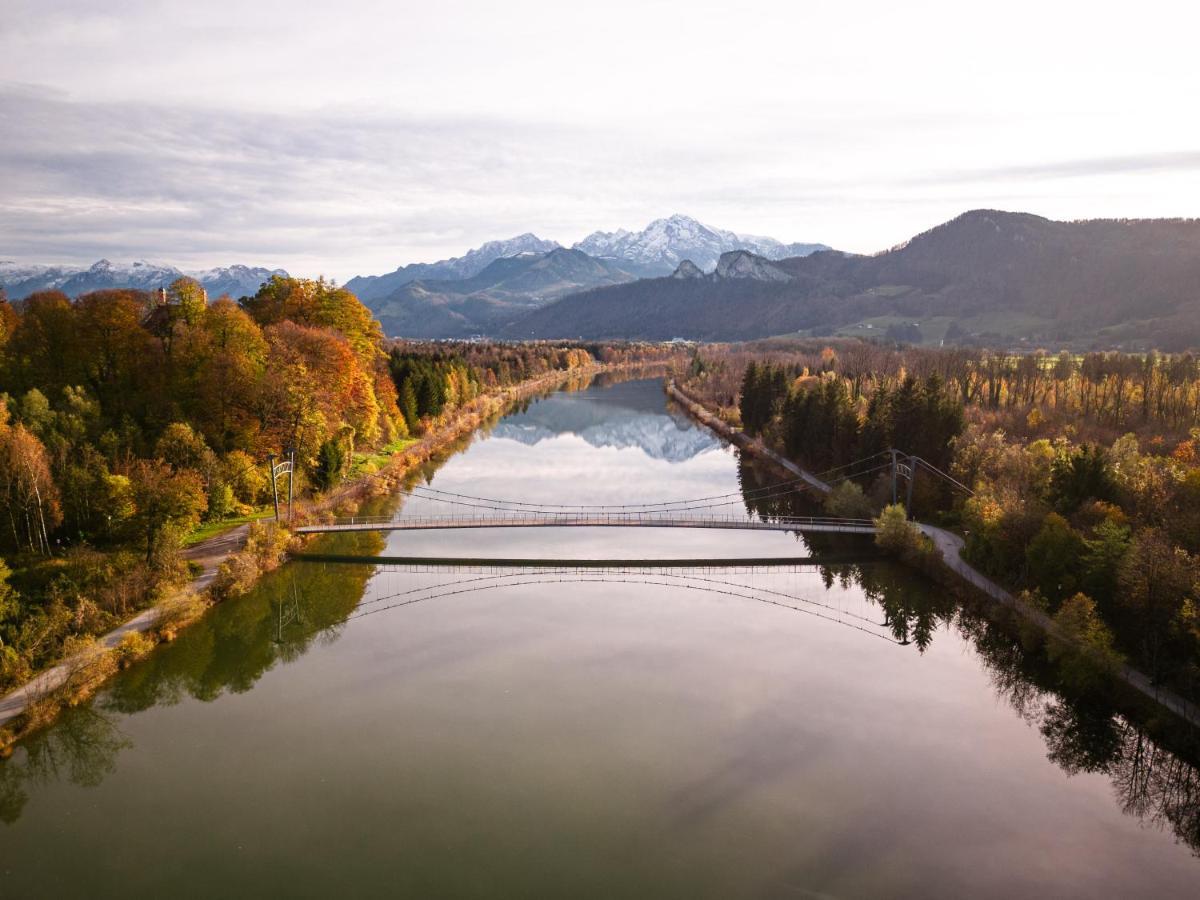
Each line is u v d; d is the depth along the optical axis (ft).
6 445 196.95
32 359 261.85
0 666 154.40
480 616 214.90
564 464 429.79
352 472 334.03
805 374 610.65
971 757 149.28
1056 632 177.58
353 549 272.31
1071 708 165.68
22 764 143.02
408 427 446.60
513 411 647.15
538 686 173.88
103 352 268.41
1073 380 439.22
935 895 114.21
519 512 313.32
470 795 135.03
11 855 119.75
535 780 139.54
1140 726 152.35
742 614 218.38
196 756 146.41
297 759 145.48
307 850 120.98
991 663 188.55
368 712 162.40
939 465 301.84
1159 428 344.49
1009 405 426.10
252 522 240.12
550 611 219.20
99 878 114.93
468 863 118.73
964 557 238.89
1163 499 214.90
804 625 210.79
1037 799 137.28
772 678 179.32
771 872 118.11
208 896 111.55
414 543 284.20
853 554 260.83
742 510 326.24
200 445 246.27
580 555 269.64
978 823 130.31
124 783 138.10
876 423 335.06
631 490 367.25
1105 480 224.74
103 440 225.97
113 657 168.55
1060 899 113.91
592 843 123.65
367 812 130.41
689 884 115.24
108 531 208.85
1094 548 186.09
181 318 284.20
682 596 231.91
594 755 147.13
